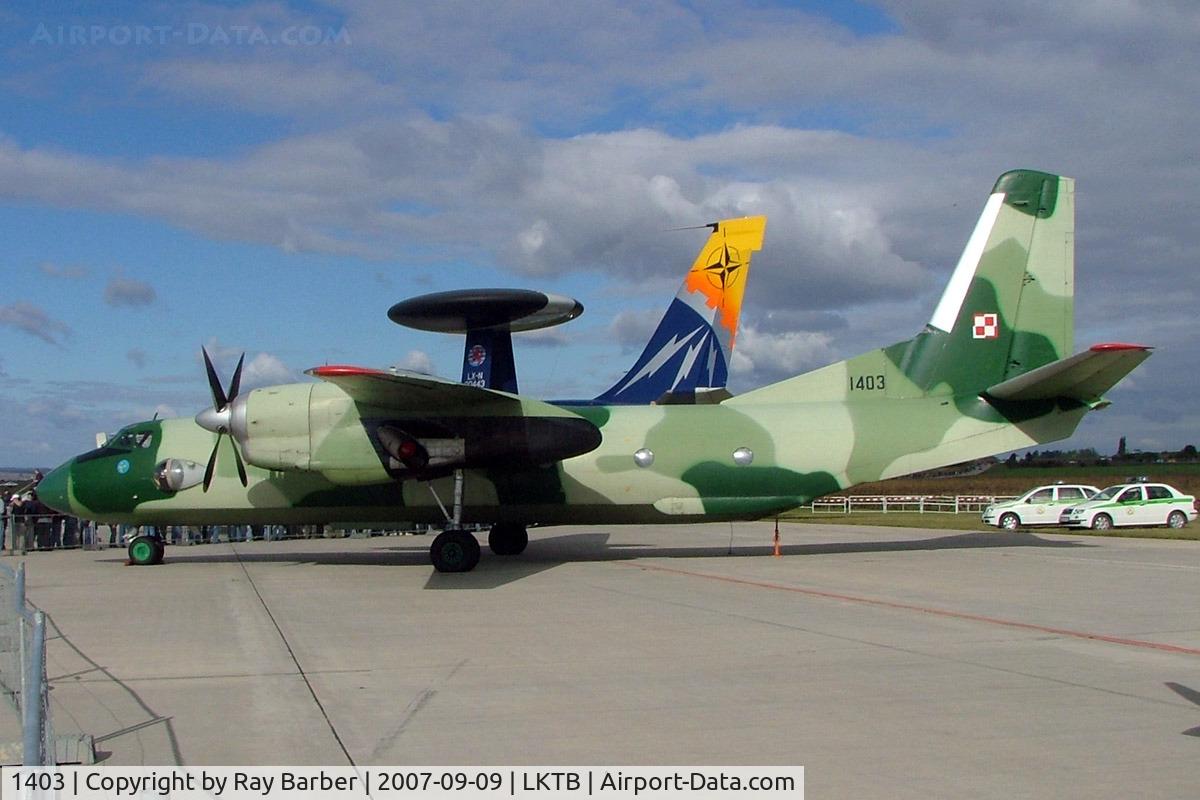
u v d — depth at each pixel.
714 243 25.42
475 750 6.44
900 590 14.16
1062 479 72.31
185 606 13.37
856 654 9.41
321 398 17.12
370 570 18.12
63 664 9.36
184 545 27.88
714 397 22.94
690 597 13.62
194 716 7.38
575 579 15.96
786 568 17.41
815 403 18.88
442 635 10.76
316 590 14.99
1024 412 18.56
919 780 5.71
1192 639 10.10
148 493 19.06
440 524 19.78
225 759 6.32
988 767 5.93
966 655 9.32
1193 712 7.17
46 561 21.62
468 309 20.61
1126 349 15.72
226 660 9.50
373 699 7.85
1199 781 5.64
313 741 6.69
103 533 33.31
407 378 15.04
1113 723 6.88
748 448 18.38
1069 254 18.77
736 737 6.64
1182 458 82.62
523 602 13.34
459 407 17.14
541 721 7.11
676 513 18.48
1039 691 7.84
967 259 18.88
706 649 9.74
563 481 18.39
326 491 18.66
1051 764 5.97
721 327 25.27
